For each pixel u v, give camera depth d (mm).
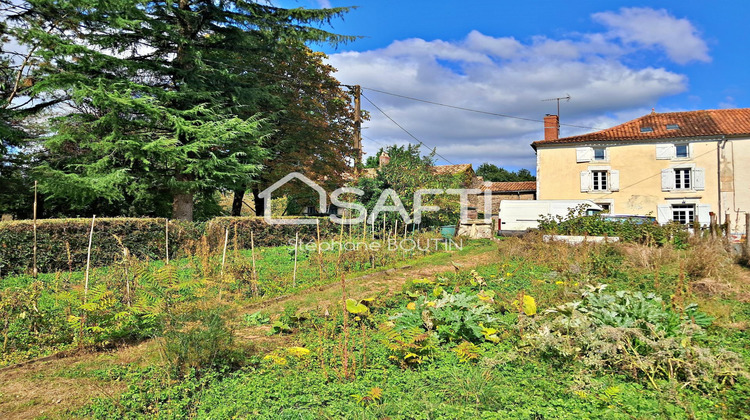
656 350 4461
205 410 3873
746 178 24641
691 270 9547
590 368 4625
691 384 4117
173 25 15648
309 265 11570
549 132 29859
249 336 6055
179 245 13273
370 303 7324
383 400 3961
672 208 26125
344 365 4531
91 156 15359
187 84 15711
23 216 18797
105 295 5832
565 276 9398
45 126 19125
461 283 9156
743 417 3584
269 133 18688
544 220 17031
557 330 5176
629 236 14430
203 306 6105
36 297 5965
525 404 3775
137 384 4348
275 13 17672
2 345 5383
